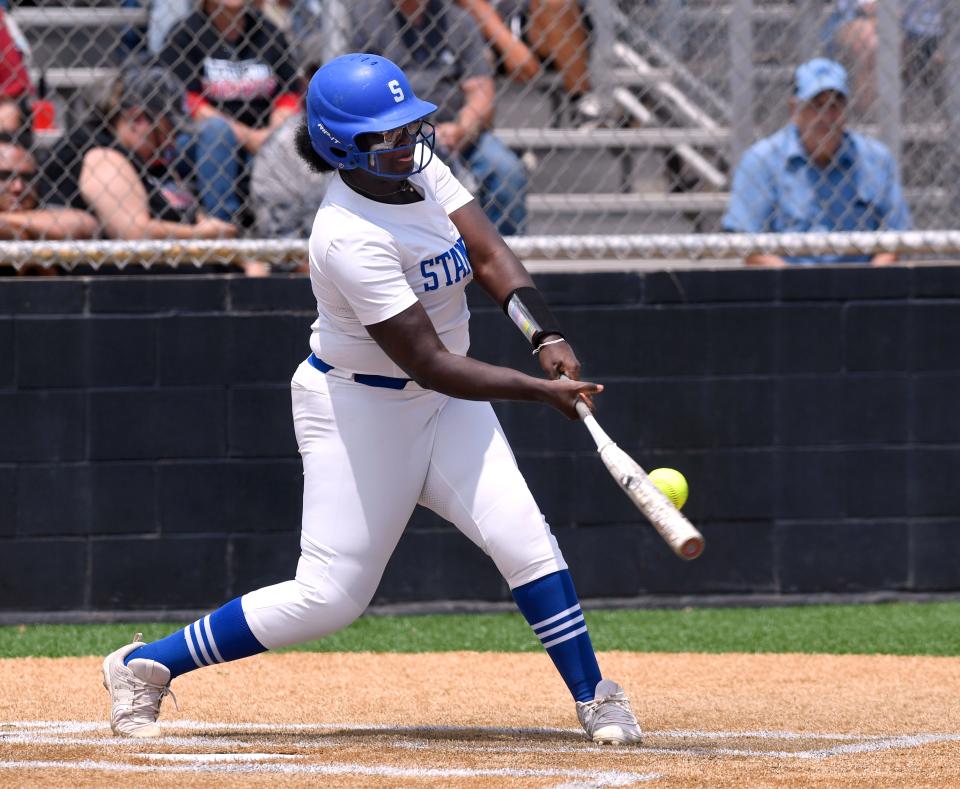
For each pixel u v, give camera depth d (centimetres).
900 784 1034
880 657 1858
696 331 2158
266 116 2269
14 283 2077
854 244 2202
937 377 2189
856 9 2414
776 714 1461
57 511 2094
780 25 2511
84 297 2086
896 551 2200
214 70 2228
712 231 2545
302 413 1241
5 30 2161
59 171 2178
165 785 1028
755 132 2486
